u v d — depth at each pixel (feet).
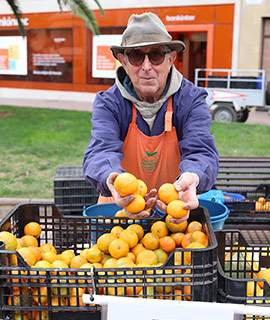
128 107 8.48
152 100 8.33
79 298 5.75
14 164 27.68
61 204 13.99
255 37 55.16
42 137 36.29
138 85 7.91
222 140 33.76
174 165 8.73
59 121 44.62
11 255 5.73
